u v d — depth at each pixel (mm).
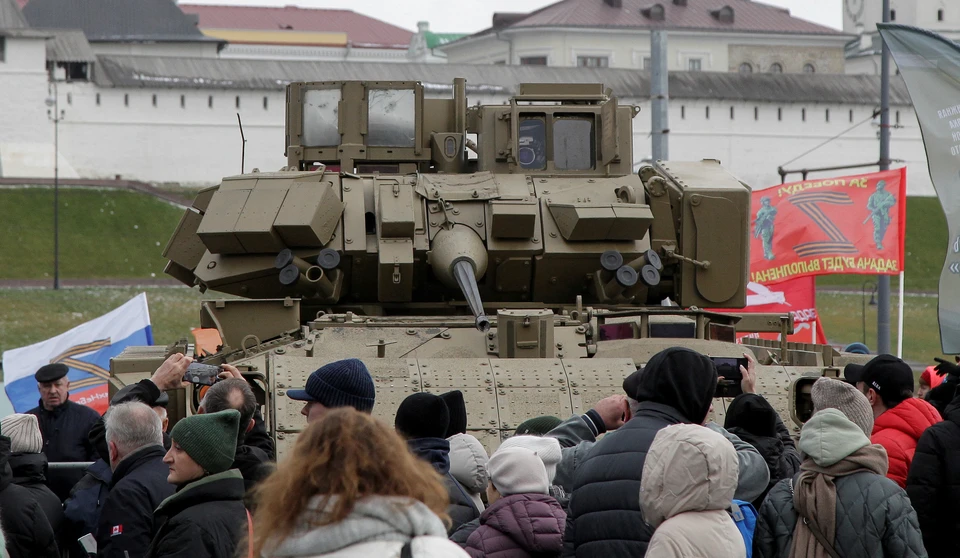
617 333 12969
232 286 14414
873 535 7480
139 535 8445
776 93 94875
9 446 8797
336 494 5039
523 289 14883
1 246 73750
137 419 8859
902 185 22078
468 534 7891
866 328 58594
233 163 92312
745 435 8766
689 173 15625
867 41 117938
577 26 108938
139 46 116000
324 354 11805
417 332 12438
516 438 8344
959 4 114250
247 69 93625
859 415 8641
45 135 91062
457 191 14914
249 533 6762
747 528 7816
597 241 14641
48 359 19844
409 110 16500
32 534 8672
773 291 24016
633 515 7047
